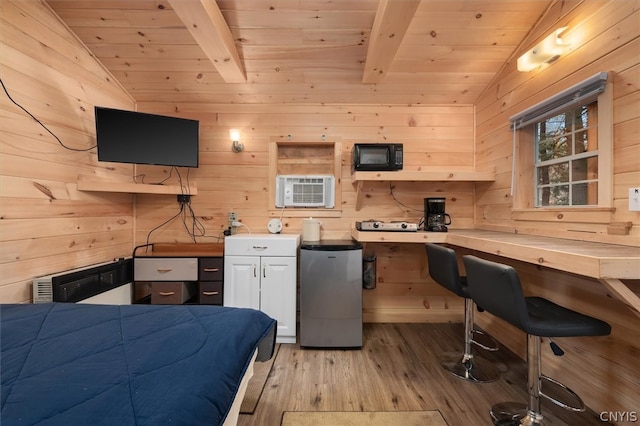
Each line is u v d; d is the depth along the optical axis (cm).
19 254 174
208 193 292
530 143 221
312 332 232
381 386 181
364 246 290
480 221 279
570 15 175
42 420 58
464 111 291
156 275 250
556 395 170
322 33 214
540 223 200
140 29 214
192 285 269
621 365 144
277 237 250
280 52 231
